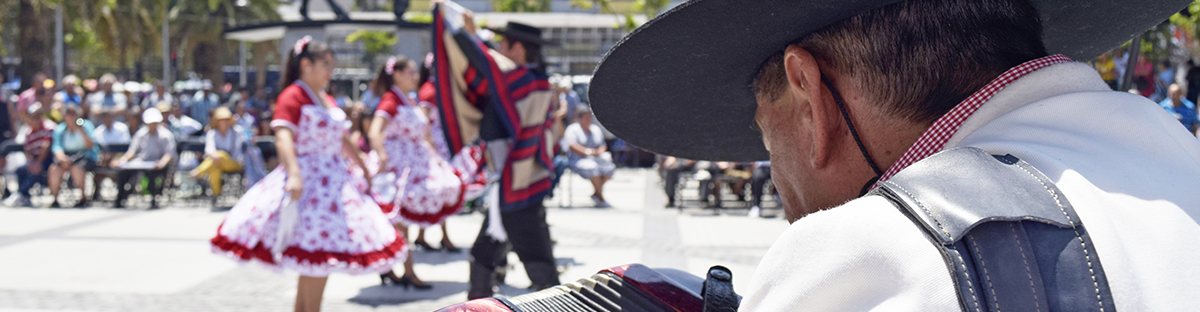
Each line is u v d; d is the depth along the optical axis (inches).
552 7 1705.2
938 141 28.7
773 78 36.4
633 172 597.0
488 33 162.6
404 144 200.1
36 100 510.3
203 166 374.0
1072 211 23.4
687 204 386.3
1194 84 311.9
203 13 1178.6
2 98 539.2
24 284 196.1
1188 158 26.9
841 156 32.9
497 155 145.9
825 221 25.0
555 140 160.4
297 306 141.1
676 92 41.1
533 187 146.2
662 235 278.1
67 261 227.3
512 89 144.2
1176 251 22.9
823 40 33.1
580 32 805.2
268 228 136.1
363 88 748.0
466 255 242.2
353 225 139.9
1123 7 35.6
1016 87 28.3
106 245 255.9
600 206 373.1
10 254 238.4
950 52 29.9
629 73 38.8
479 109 148.3
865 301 23.0
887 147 31.3
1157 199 24.2
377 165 210.5
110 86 549.3
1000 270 21.9
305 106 139.6
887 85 30.9
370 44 773.3
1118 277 22.1
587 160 373.4
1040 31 31.6
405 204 197.3
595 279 38.5
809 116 34.2
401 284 197.3
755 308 26.3
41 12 749.9
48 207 378.3
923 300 21.7
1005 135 27.1
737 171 367.6
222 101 831.1
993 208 23.0
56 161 381.4
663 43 35.5
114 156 401.1
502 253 151.1
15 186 474.9
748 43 35.4
